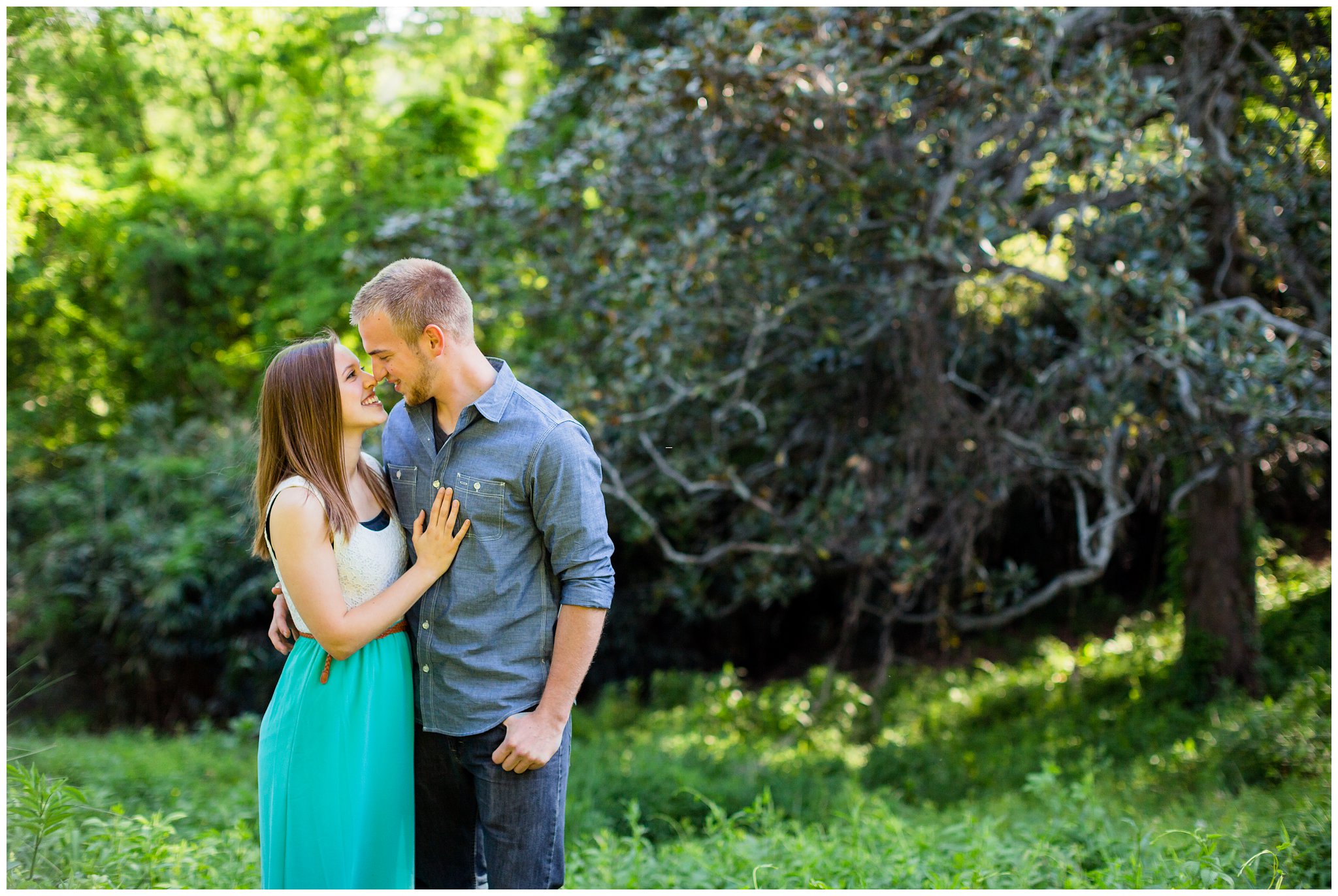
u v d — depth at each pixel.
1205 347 4.82
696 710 8.15
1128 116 4.60
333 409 1.94
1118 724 6.84
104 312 11.89
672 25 5.72
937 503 6.55
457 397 2.00
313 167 11.36
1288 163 5.26
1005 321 6.70
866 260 5.85
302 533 1.88
